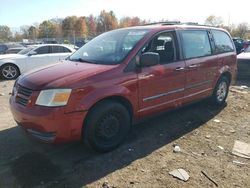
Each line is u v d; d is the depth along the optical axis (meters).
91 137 4.12
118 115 4.39
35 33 57.41
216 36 6.41
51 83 3.89
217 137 5.03
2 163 4.05
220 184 3.63
